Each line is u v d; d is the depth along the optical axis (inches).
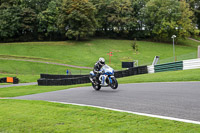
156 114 240.1
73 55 2667.3
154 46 3260.3
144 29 3809.1
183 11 3385.8
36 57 2445.9
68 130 200.7
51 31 3400.6
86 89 590.9
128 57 2564.0
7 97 605.0
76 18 3107.8
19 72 1923.0
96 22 3390.7
